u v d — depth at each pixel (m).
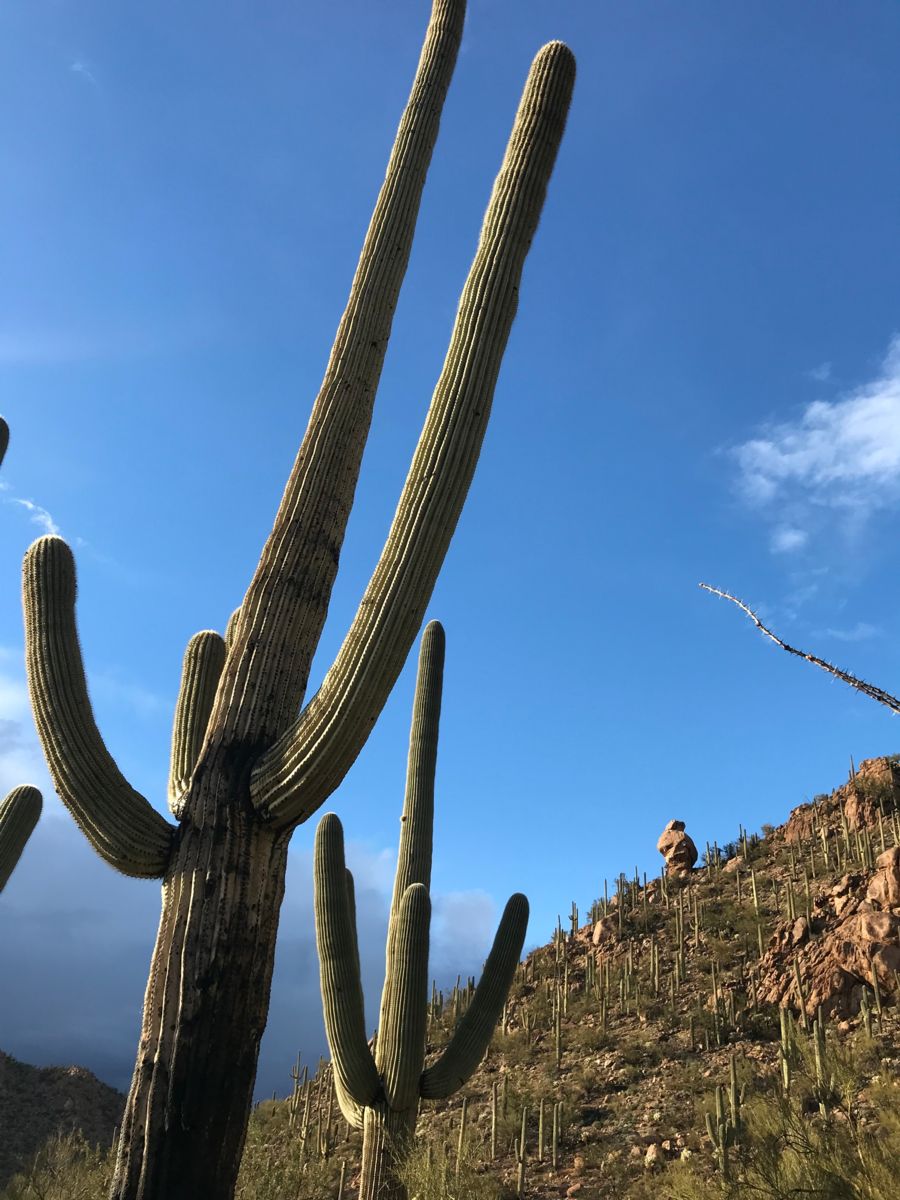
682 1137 15.82
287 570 5.30
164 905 4.60
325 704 4.73
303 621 5.27
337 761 4.69
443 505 5.22
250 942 4.52
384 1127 11.10
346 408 5.74
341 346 5.94
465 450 5.40
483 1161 17.05
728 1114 15.49
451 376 5.64
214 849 4.62
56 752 4.82
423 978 11.67
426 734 13.53
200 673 5.89
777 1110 6.92
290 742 4.77
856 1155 5.88
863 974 19.17
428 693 13.78
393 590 4.94
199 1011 4.26
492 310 5.82
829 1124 6.39
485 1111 19.94
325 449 5.61
